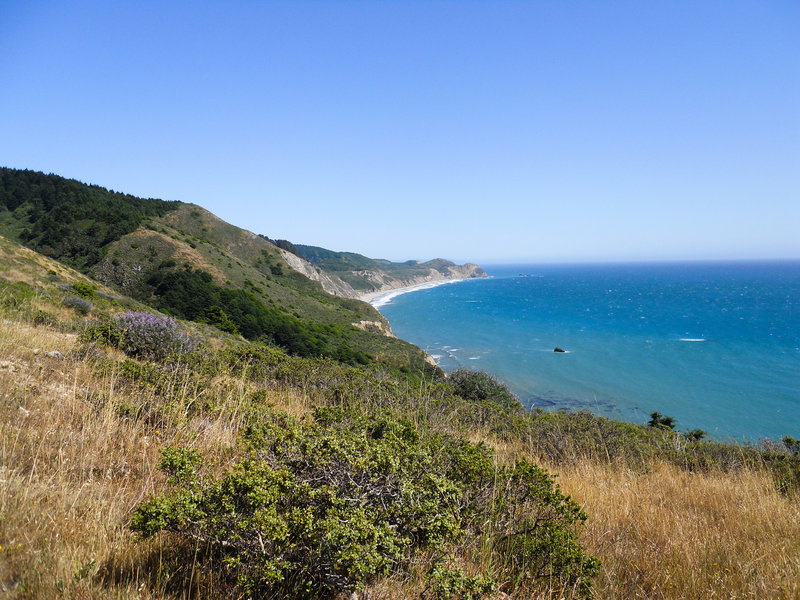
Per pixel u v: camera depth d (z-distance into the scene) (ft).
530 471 10.06
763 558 9.62
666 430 38.17
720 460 24.48
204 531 7.14
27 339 21.30
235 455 11.39
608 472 18.07
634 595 8.20
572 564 8.27
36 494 8.07
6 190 246.68
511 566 8.60
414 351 152.46
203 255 210.18
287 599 6.69
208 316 141.28
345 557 6.35
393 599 7.18
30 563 6.14
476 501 9.78
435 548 7.61
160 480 10.37
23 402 12.83
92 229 198.90
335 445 8.08
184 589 6.56
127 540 7.57
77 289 85.35
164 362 23.71
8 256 95.55
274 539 6.61
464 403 27.35
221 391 18.17
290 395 21.54
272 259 307.17
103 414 13.00
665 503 14.01
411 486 8.15
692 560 9.40
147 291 159.94
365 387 23.75
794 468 20.56
